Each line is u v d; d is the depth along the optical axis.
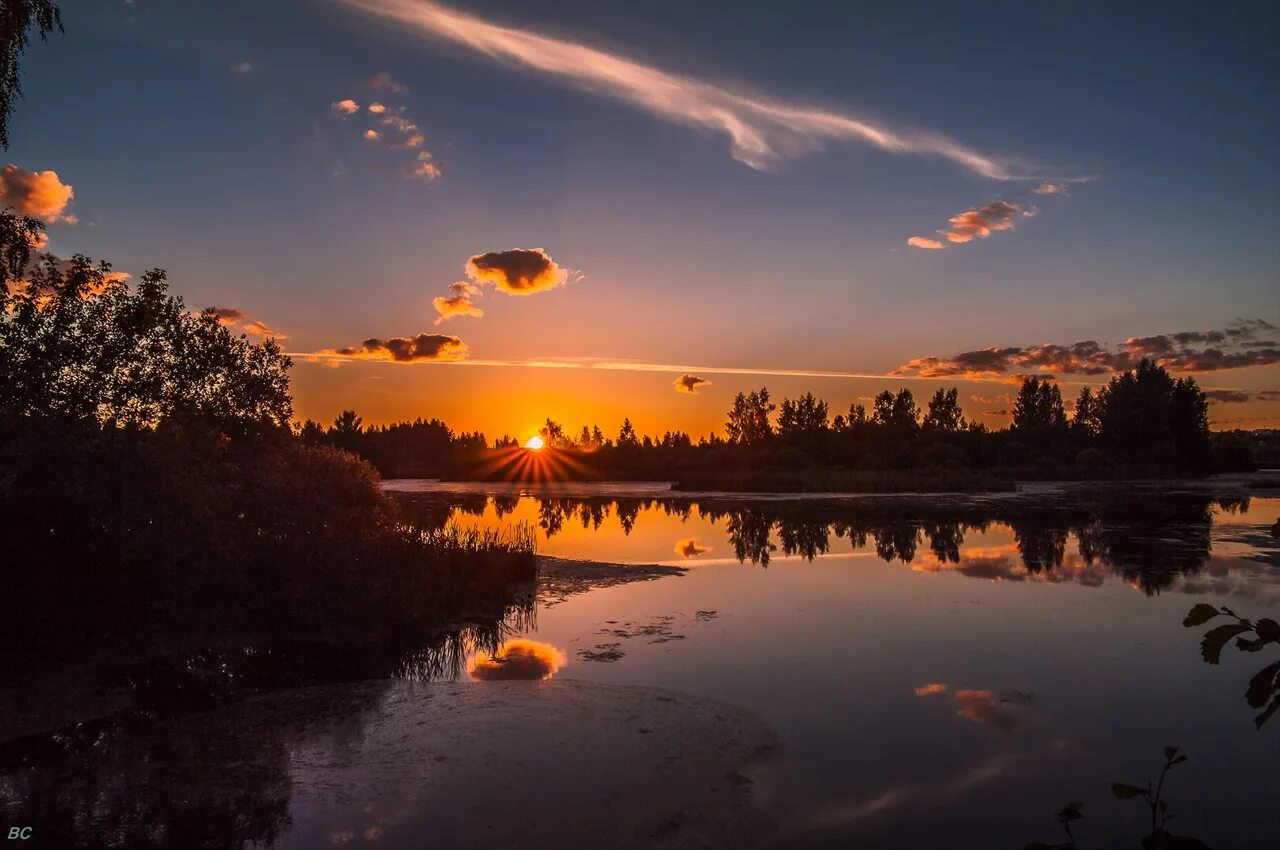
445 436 106.88
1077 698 10.18
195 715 10.02
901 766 8.14
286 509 16.08
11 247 12.95
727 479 60.16
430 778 8.01
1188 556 21.69
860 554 23.17
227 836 6.90
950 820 7.02
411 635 14.04
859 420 89.44
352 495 19.48
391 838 6.84
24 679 11.51
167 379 16.52
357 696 10.65
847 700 10.12
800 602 16.23
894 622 14.35
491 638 13.70
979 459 75.44
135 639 13.52
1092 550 23.11
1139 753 8.45
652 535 28.73
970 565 20.81
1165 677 11.04
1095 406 84.00
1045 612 15.08
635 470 81.38
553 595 17.33
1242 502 41.31
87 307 14.66
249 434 18.59
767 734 8.99
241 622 14.50
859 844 6.62
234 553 15.00
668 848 6.61
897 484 55.00
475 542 20.53
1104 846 6.57
